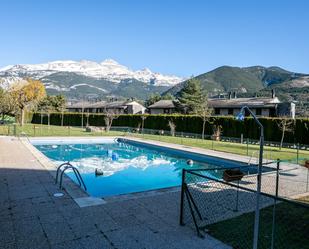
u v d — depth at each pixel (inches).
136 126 1642.5
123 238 208.1
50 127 1664.6
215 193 330.6
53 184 347.9
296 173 466.9
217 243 204.2
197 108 1831.9
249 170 543.8
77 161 708.0
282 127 961.5
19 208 262.2
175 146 833.5
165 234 216.7
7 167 446.0
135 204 282.5
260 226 234.8
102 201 287.7
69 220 237.3
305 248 198.8
